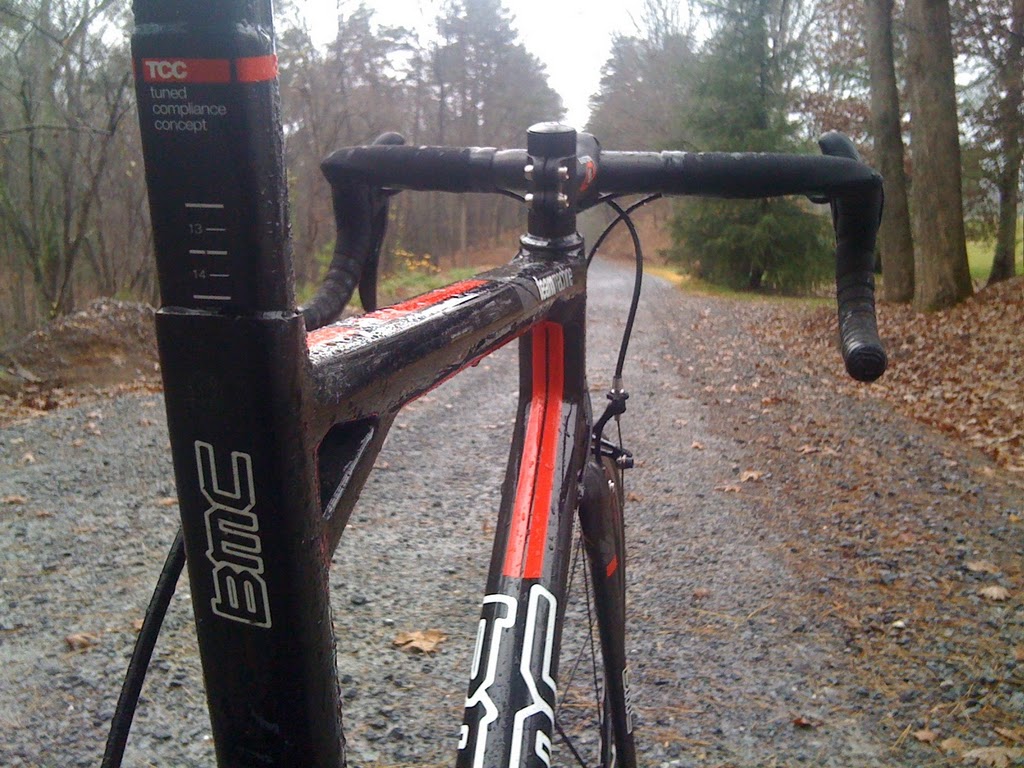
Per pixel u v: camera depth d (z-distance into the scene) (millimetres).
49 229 14852
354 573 4180
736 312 18328
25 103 13484
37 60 14055
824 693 3203
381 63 28859
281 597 551
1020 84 19031
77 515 4906
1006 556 4543
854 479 5914
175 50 491
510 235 50312
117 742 846
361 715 2961
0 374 8930
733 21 24953
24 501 5141
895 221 16375
